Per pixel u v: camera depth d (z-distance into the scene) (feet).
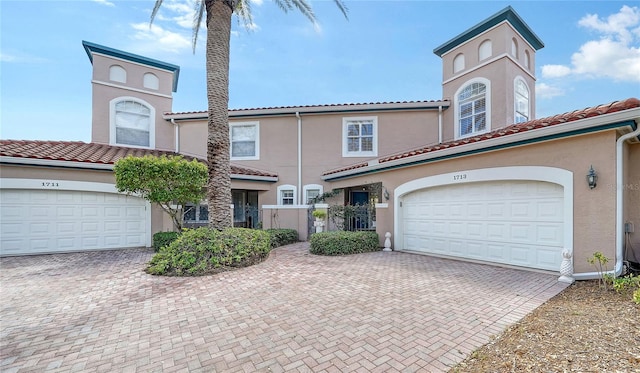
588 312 16.11
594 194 22.24
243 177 50.52
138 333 15.05
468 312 17.19
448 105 49.83
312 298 19.99
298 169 55.52
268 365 12.08
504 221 28.53
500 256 28.81
